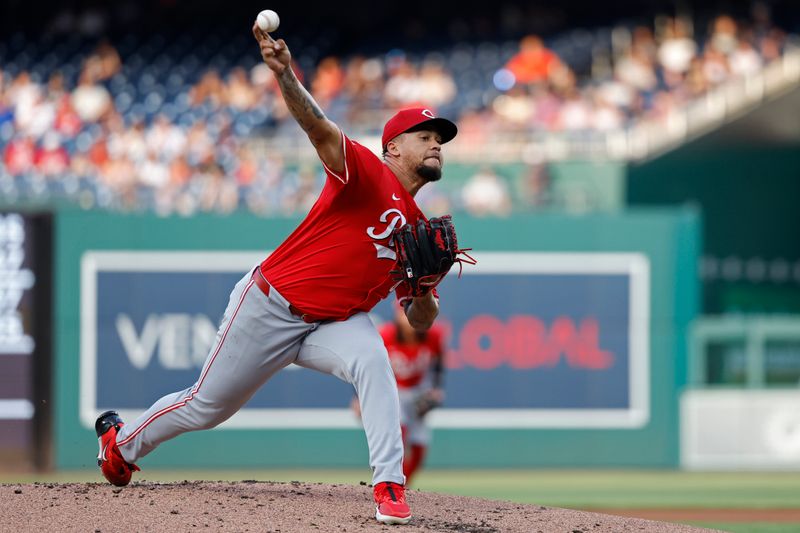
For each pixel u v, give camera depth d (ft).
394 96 225.56
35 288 140.46
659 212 148.56
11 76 246.68
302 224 53.72
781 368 153.89
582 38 252.83
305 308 53.47
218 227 144.66
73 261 142.31
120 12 271.28
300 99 48.88
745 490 129.90
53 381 140.46
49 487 60.70
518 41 261.24
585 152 194.39
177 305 144.05
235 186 179.73
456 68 247.29
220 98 226.17
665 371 148.36
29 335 140.05
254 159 189.16
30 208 140.67
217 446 145.48
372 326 54.85
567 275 147.74
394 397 53.83
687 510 113.80
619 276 148.15
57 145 206.59
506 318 147.23
